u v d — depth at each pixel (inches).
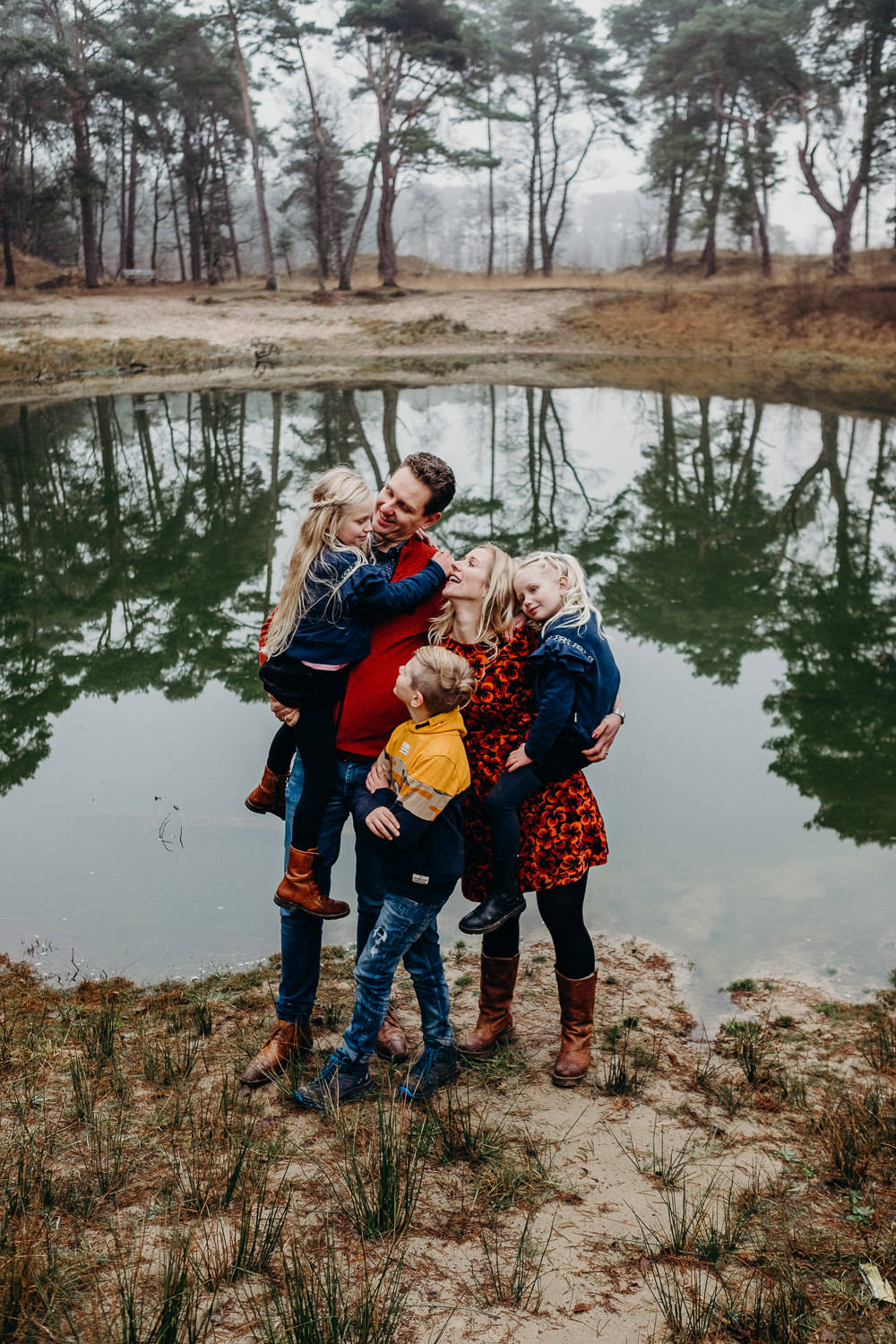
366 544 117.0
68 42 1952.5
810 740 267.3
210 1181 101.7
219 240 2026.3
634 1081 127.0
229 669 325.4
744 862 201.0
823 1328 85.3
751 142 1737.2
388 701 116.3
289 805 123.1
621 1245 95.3
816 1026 144.7
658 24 2033.7
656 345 1396.4
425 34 1732.3
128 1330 78.2
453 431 808.3
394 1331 82.7
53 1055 130.8
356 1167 98.7
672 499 579.8
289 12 1755.7
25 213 2098.9
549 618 119.5
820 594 407.2
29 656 336.5
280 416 882.8
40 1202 96.8
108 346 1306.6
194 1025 140.3
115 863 200.1
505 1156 109.2
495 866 120.8
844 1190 105.3
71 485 617.0
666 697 301.7
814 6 1632.6
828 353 1279.5
